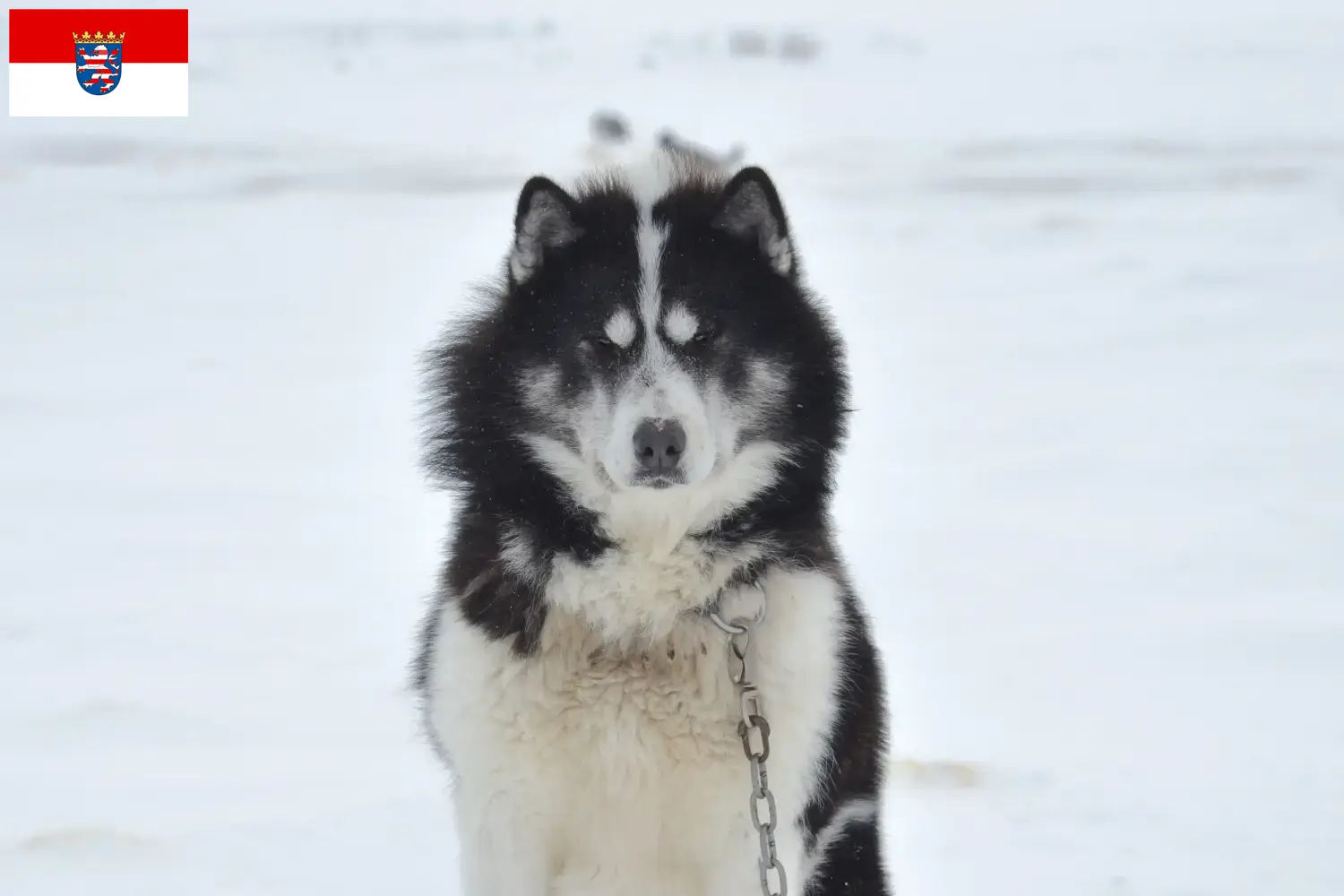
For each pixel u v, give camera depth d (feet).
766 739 16.02
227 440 53.36
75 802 23.52
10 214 107.76
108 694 29.07
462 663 16.49
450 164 132.57
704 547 16.70
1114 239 93.35
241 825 22.36
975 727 26.76
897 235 96.84
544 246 17.83
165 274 87.66
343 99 195.21
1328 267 82.48
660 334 17.22
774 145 137.39
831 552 18.01
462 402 17.74
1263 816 22.58
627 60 262.67
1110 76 221.66
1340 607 33.96
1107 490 45.21
